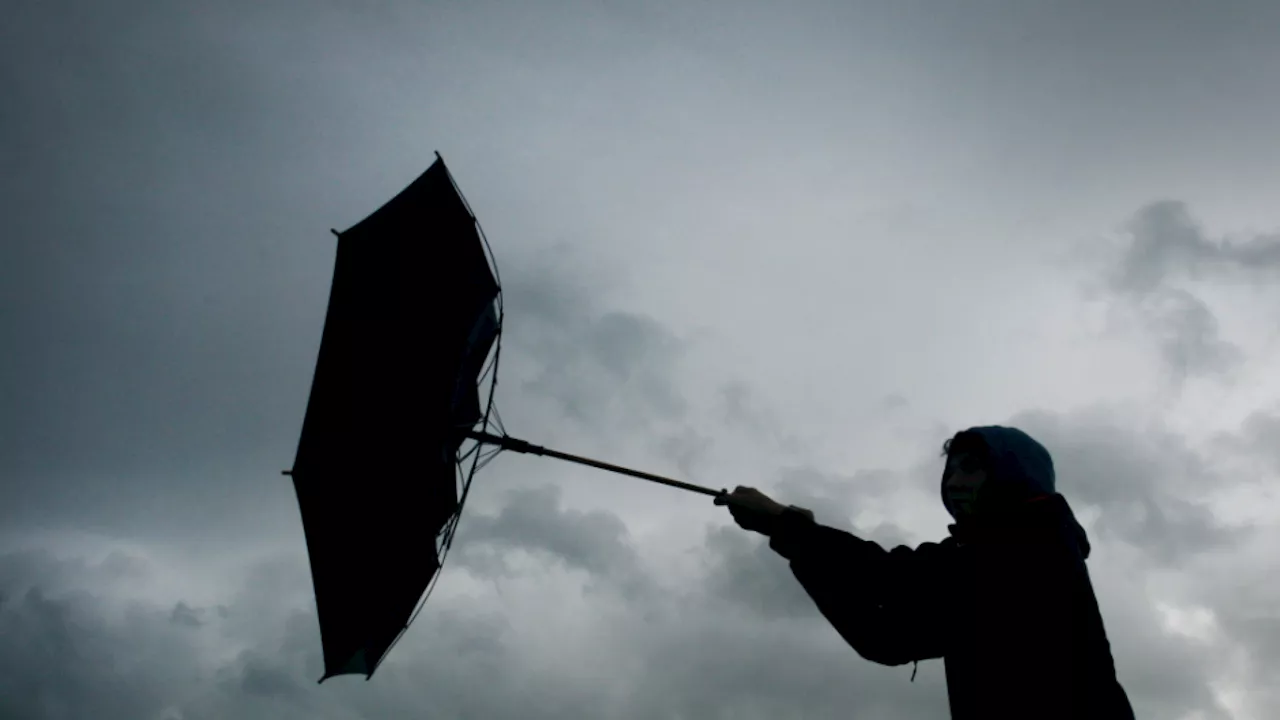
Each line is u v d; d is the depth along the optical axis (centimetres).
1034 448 357
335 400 662
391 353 657
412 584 618
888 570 361
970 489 352
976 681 328
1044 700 312
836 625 369
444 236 682
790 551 393
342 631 648
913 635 350
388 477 632
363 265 693
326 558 661
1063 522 339
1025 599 324
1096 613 324
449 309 649
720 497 433
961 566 345
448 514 623
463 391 645
